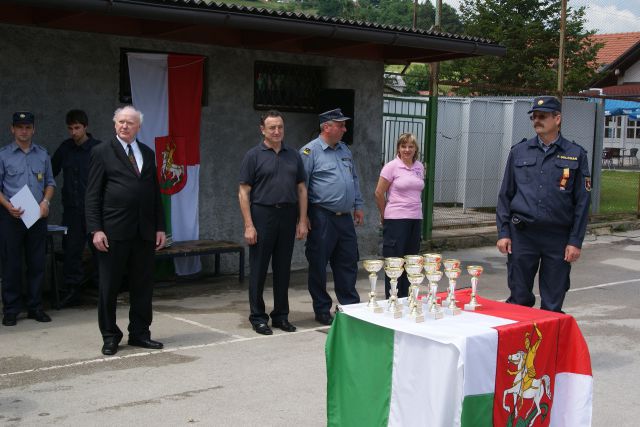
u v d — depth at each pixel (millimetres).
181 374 6117
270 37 9680
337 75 11211
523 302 6359
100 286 6555
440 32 11070
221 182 10227
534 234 6250
